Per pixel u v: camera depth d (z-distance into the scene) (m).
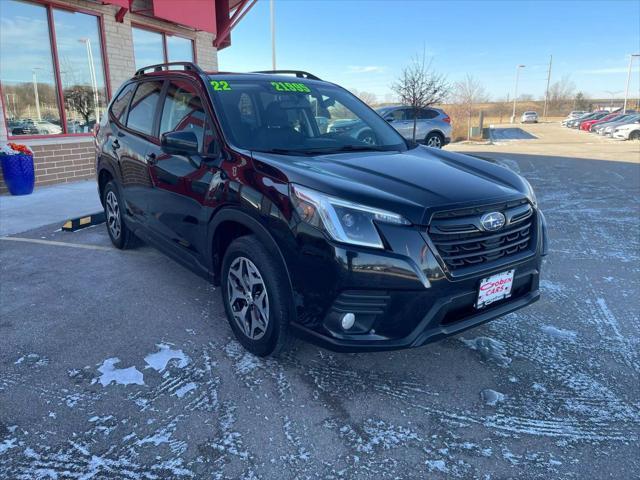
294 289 2.61
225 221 3.04
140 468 2.15
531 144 25.66
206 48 13.34
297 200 2.56
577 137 32.28
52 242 5.50
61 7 9.23
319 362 3.02
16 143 8.41
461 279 2.50
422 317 2.47
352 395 2.69
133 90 4.64
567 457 2.23
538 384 2.81
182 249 3.68
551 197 8.61
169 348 3.17
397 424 2.46
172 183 3.60
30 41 8.87
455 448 2.29
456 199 2.54
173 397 2.65
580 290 4.20
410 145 3.84
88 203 7.55
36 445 2.28
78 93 9.84
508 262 2.70
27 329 3.41
